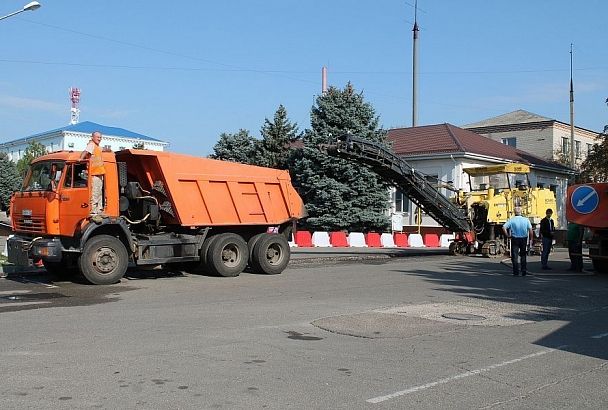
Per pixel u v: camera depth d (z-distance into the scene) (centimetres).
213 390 606
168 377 647
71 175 1411
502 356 778
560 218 4578
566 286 1522
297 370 687
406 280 1591
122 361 706
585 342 873
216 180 1636
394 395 606
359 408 565
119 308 1083
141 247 1498
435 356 768
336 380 652
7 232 1662
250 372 675
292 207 1827
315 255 2414
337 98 3322
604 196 1831
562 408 580
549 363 749
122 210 1491
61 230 1401
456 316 1048
